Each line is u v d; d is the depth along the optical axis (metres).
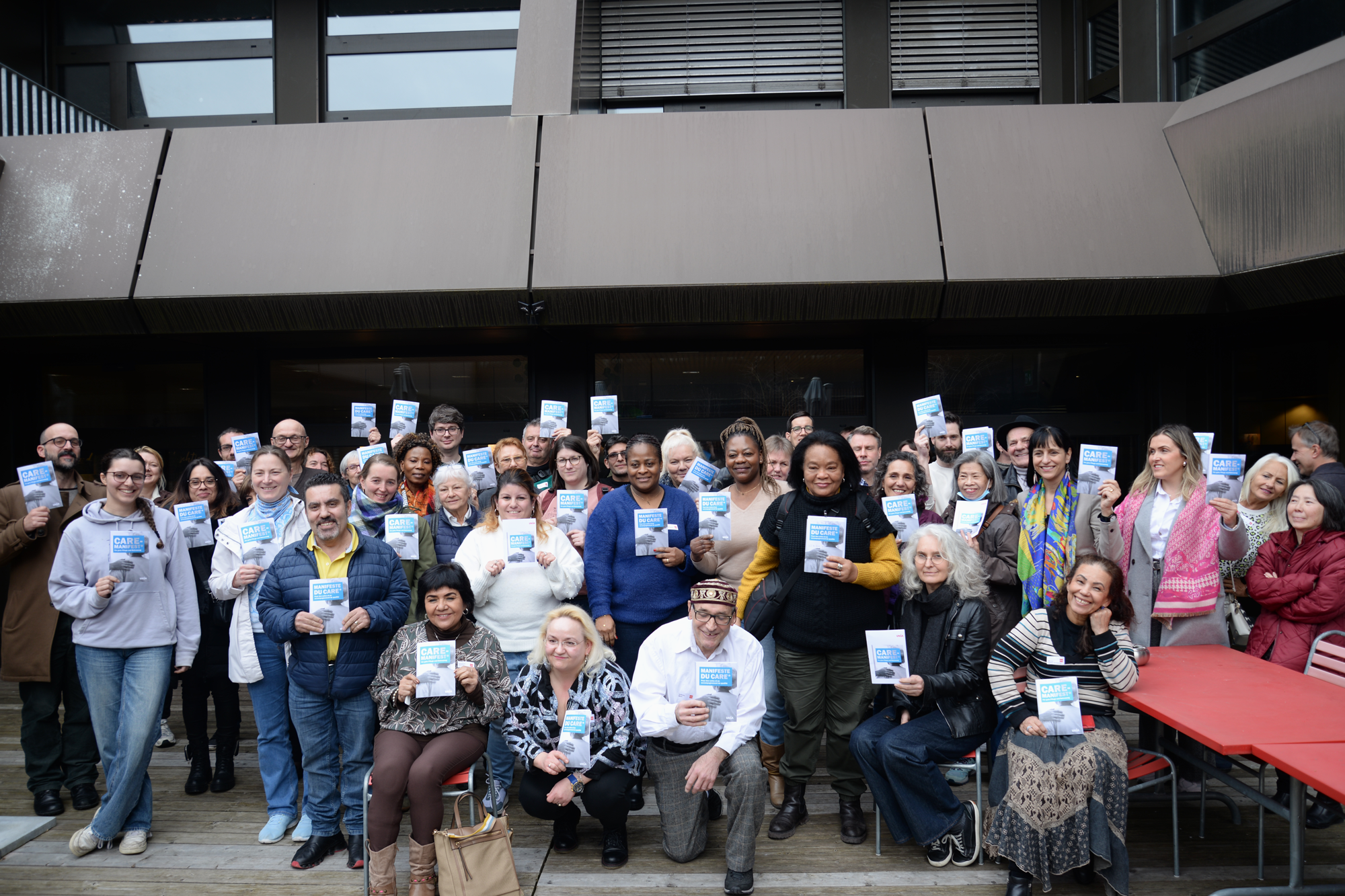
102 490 4.31
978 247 5.62
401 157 6.00
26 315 5.93
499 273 5.69
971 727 3.33
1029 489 4.48
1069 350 6.62
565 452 4.40
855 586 3.56
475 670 3.23
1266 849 3.47
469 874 2.89
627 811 3.39
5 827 2.27
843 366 6.63
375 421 6.91
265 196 5.95
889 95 7.11
